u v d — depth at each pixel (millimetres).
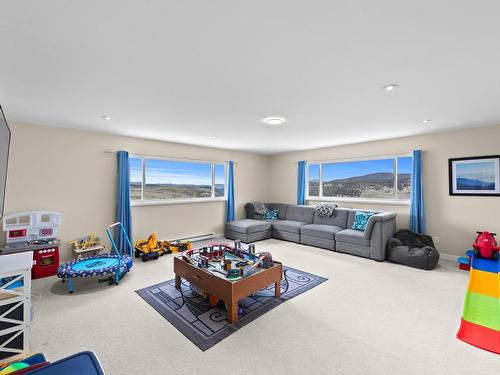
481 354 1917
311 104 2850
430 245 4219
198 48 1715
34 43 1633
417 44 1661
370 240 4312
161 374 1725
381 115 3289
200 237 5801
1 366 1656
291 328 2264
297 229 5488
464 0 1254
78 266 3316
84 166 4191
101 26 1464
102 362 1835
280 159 7031
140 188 4988
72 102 2770
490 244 3625
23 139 3643
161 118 3430
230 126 3885
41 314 2492
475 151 3998
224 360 1858
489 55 1792
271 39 1611
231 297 2336
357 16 1383
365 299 2816
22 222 3619
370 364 1816
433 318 2420
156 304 2709
